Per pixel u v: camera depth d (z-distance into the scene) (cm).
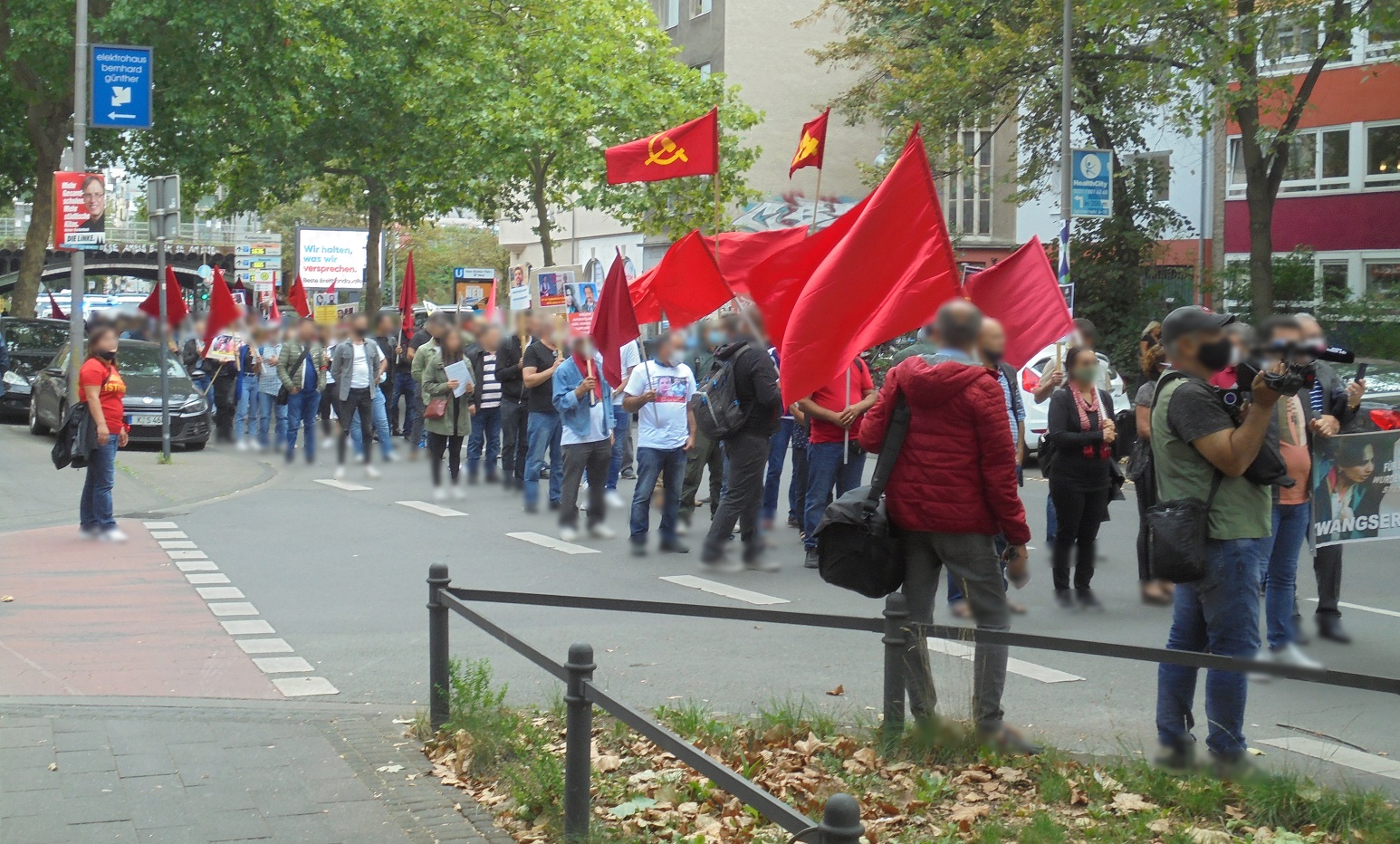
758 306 1064
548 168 3512
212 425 2450
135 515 1420
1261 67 2667
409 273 2580
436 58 3553
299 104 3438
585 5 3434
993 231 4141
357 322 1927
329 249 4797
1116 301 2925
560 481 1486
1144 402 923
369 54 3488
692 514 1409
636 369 1207
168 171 3291
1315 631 865
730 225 3475
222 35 3127
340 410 1903
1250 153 2467
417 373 1652
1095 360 956
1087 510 961
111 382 1244
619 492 1669
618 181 1310
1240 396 536
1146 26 2241
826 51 3400
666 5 4453
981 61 2561
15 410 2527
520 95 3344
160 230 1947
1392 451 782
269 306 3073
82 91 2066
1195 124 3181
